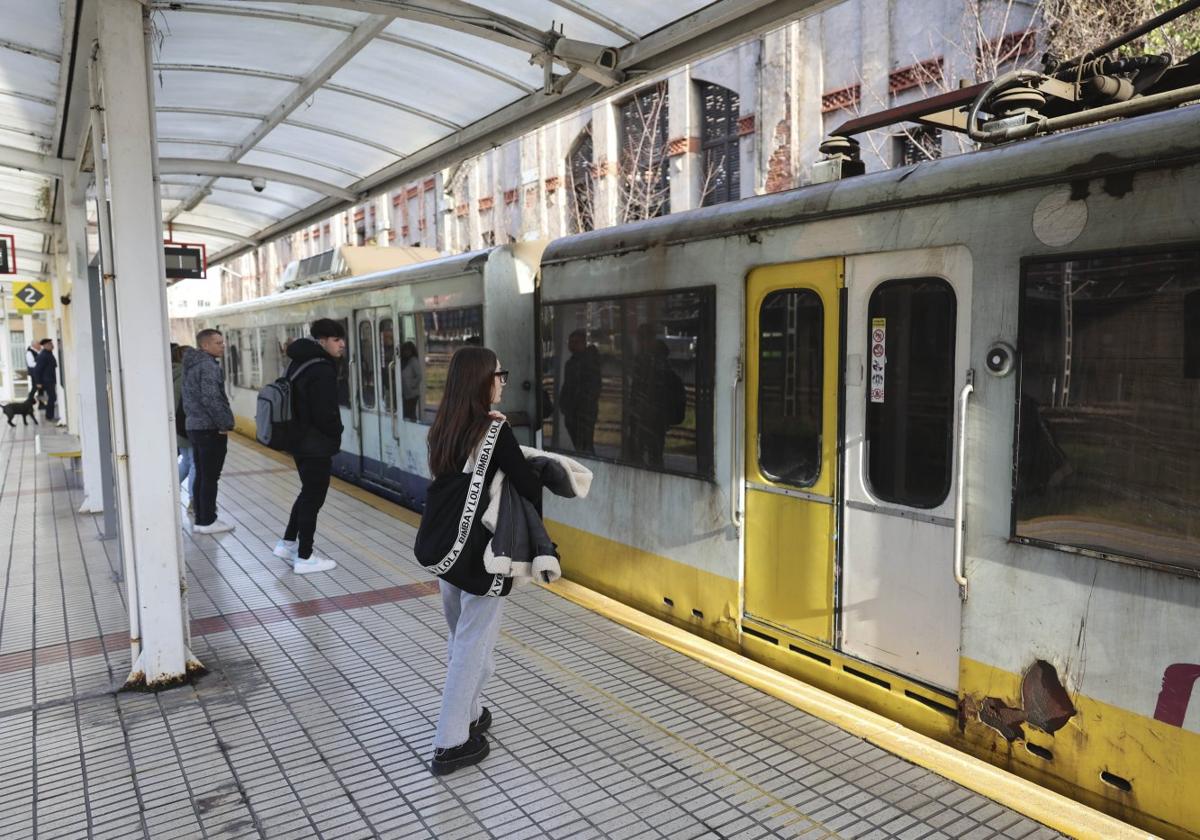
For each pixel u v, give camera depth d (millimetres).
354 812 3309
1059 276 3273
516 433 7934
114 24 4148
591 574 6172
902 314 3920
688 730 3936
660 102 16625
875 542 4090
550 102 6180
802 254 4371
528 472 3461
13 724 4086
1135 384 3059
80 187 7996
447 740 3576
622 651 4914
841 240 4152
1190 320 2904
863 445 4129
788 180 13836
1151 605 3025
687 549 5242
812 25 13273
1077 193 3207
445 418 3461
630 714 4105
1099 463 3166
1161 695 3004
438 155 7531
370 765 3664
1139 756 3070
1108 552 3145
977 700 3621
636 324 5594
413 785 3498
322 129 7195
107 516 7871
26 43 5281
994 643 3543
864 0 12469
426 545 3422
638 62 5426
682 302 5188
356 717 4121
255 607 5762
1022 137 3639
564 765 3637
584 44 5215
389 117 6887
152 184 4277
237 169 7984
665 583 5445
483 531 3412
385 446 10398
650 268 5438
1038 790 3279
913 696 3932
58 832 3205
